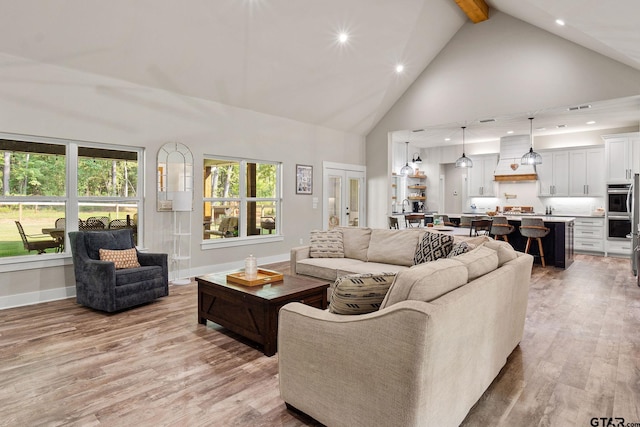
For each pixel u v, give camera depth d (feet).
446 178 36.24
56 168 14.02
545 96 18.80
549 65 18.66
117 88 15.06
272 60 17.10
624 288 15.79
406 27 18.75
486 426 6.28
